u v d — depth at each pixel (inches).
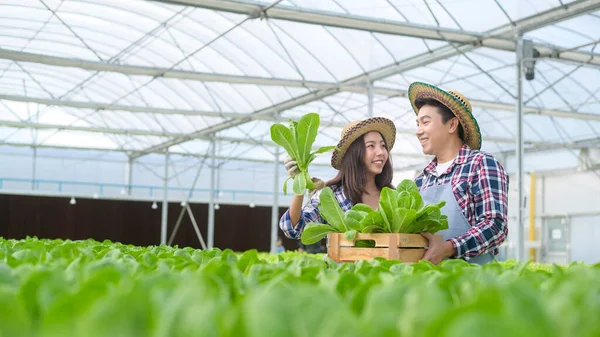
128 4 570.3
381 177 160.9
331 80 655.1
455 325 21.7
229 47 639.8
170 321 27.5
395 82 671.1
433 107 149.9
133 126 996.6
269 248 1201.4
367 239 122.5
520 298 27.7
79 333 26.3
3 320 28.5
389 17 512.4
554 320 29.8
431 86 146.5
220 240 1179.3
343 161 159.9
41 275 40.2
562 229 953.5
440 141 150.3
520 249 522.3
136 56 708.0
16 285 49.4
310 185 121.1
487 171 138.4
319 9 486.9
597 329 26.0
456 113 146.1
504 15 489.1
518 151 525.0
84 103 737.6
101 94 858.1
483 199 137.5
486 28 512.7
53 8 587.8
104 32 647.1
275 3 462.9
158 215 1167.6
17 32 655.8
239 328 27.0
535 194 994.7
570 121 827.4
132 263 65.0
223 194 1186.0
